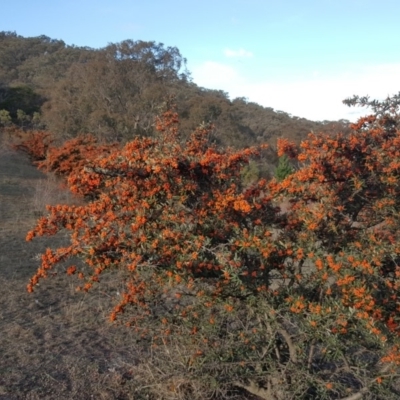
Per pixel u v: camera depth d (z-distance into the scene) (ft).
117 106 95.66
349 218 12.88
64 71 201.98
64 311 20.53
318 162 12.28
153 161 11.60
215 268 11.38
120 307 12.73
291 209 12.62
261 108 137.90
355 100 14.11
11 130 98.43
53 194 44.93
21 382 14.82
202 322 12.88
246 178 15.20
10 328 18.54
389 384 11.85
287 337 12.57
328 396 12.53
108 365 16.16
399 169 12.69
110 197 11.75
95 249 11.15
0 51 221.05
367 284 10.80
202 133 14.88
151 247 11.23
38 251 29.14
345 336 11.43
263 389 13.10
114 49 101.96
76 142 57.21
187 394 13.46
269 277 12.06
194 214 11.82
